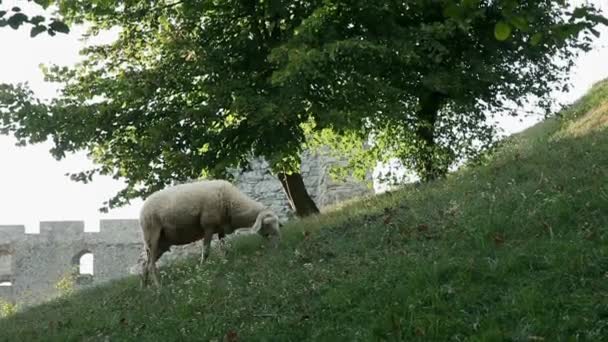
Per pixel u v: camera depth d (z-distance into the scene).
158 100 21.88
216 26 22.31
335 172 28.03
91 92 21.80
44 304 19.98
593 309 9.51
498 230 12.56
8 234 45.69
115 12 22.67
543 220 12.52
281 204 34.28
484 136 23.19
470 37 22.72
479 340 9.32
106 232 45.69
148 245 16.22
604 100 25.98
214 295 13.55
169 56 22.14
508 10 8.73
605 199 12.48
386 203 18.31
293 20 21.84
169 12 22.58
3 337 15.30
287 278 13.45
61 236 45.75
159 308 13.86
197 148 21.45
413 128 23.23
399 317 10.36
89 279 45.16
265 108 19.81
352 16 21.59
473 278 11.02
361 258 13.48
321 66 20.62
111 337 13.02
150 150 21.30
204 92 21.28
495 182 16.33
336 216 19.20
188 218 16.28
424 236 13.52
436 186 18.77
